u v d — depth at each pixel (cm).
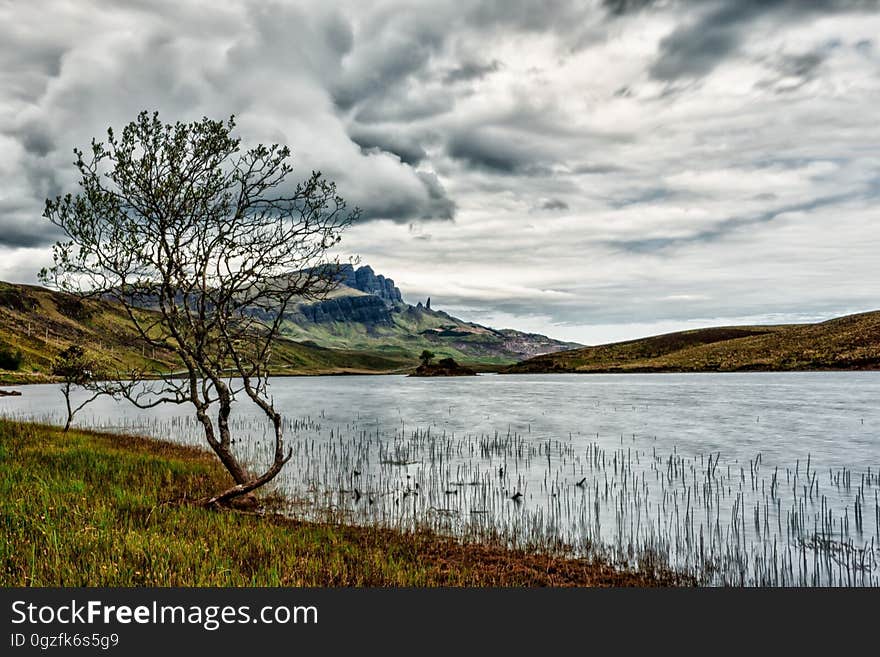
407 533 1664
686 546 1605
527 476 2614
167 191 1603
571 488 2358
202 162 1633
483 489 2306
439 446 3559
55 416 5475
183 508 1559
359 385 16538
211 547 1231
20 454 2094
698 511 2012
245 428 4662
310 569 1177
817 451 3300
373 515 1883
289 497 2122
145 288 1633
